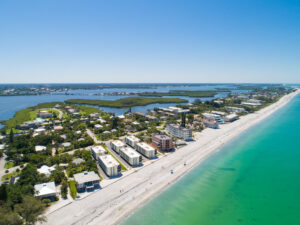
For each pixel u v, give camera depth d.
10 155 125.38
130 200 84.94
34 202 66.19
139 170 112.69
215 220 76.00
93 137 179.12
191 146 156.62
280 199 90.81
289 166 125.00
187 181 103.56
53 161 117.94
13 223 58.53
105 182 98.44
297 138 184.38
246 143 169.25
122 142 160.38
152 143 156.75
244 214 80.00
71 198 84.44
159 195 90.12
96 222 71.19
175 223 73.31
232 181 105.50
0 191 68.69
